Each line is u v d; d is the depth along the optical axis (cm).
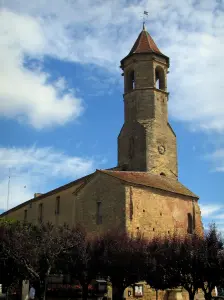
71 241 3019
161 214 3816
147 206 3722
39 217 5216
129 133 4697
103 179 3875
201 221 4200
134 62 4806
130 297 3362
